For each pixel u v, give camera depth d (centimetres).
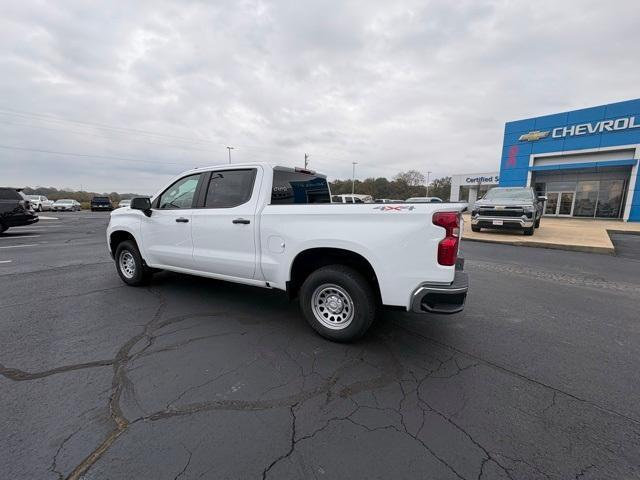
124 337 342
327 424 216
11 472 174
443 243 282
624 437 208
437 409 233
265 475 177
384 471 180
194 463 183
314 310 342
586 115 2083
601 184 2188
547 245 1002
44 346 319
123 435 203
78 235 1304
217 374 274
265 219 358
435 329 374
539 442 203
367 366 291
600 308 451
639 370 290
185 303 448
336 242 315
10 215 1215
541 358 309
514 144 2422
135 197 455
